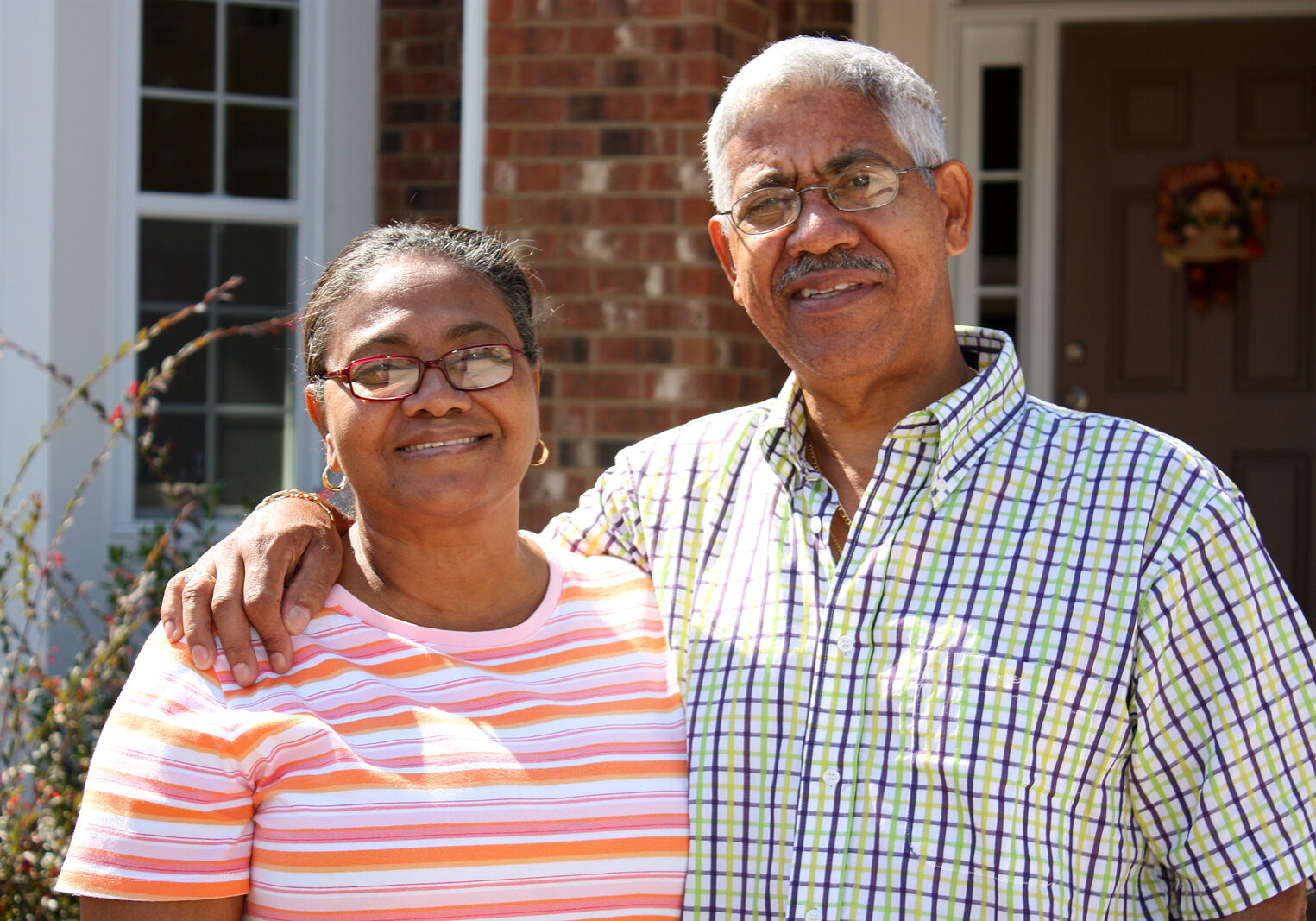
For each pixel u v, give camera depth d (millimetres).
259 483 4895
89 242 4555
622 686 1821
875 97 1832
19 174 4426
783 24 4844
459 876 1597
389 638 1727
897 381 1896
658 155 4055
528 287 1855
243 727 1589
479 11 4164
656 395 4070
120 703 1607
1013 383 1897
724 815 1758
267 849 1576
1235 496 1705
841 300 1820
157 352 4746
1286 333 4793
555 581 1894
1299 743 1651
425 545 1760
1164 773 1679
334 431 1733
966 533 1781
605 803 1707
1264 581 1668
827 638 1776
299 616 1681
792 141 1832
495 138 4156
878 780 1707
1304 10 4723
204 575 1702
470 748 1658
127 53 4648
